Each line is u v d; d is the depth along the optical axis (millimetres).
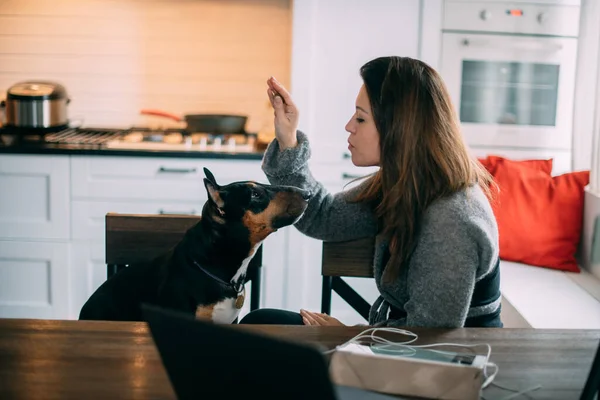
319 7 3633
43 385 1393
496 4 3787
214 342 1038
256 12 4160
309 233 2262
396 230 1911
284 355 974
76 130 4074
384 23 3686
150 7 4148
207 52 4191
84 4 4141
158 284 2088
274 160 2211
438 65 3799
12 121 3828
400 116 1896
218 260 2045
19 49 4176
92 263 3695
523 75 3877
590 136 3502
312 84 3684
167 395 1368
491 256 1810
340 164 3736
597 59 3359
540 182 3424
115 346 1567
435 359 1467
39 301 3732
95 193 3631
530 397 1396
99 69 4199
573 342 1659
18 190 3631
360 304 2285
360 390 1385
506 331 1714
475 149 3949
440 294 1785
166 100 4238
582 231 3385
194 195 3635
